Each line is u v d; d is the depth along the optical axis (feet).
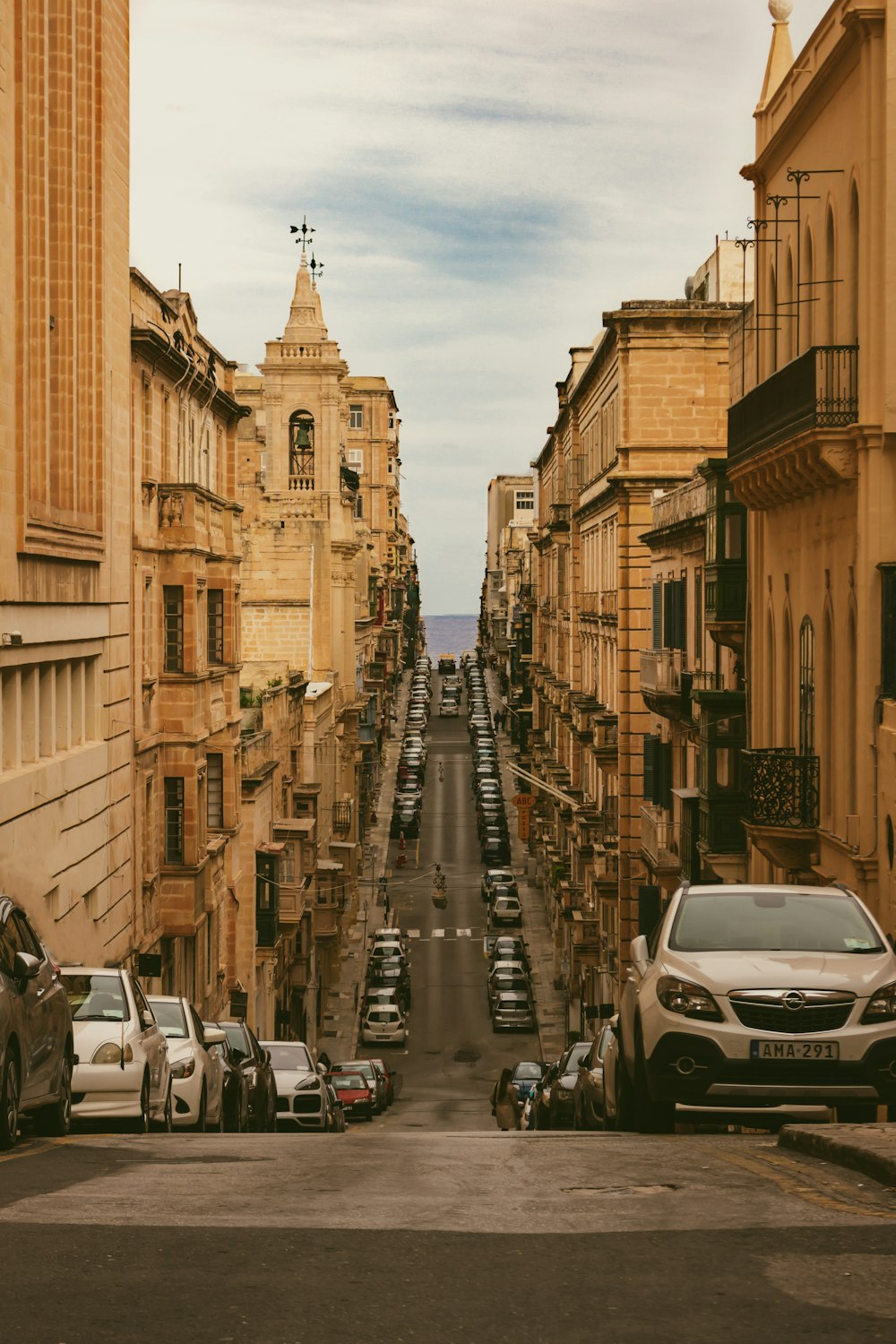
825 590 89.61
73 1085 57.31
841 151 86.69
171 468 140.26
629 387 171.32
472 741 500.74
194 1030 73.77
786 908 47.42
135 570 127.34
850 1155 35.12
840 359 82.28
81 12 111.34
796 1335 20.71
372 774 380.17
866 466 80.84
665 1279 23.81
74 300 108.88
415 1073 207.10
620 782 173.99
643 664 151.84
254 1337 21.01
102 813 115.03
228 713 155.84
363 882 322.55
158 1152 44.73
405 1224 28.68
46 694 104.42
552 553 297.74
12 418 94.07
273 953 177.99
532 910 296.71
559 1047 217.15
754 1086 43.21
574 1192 33.35
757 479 96.32
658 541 154.71
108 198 115.03
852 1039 43.06
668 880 142.20
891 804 76.79
